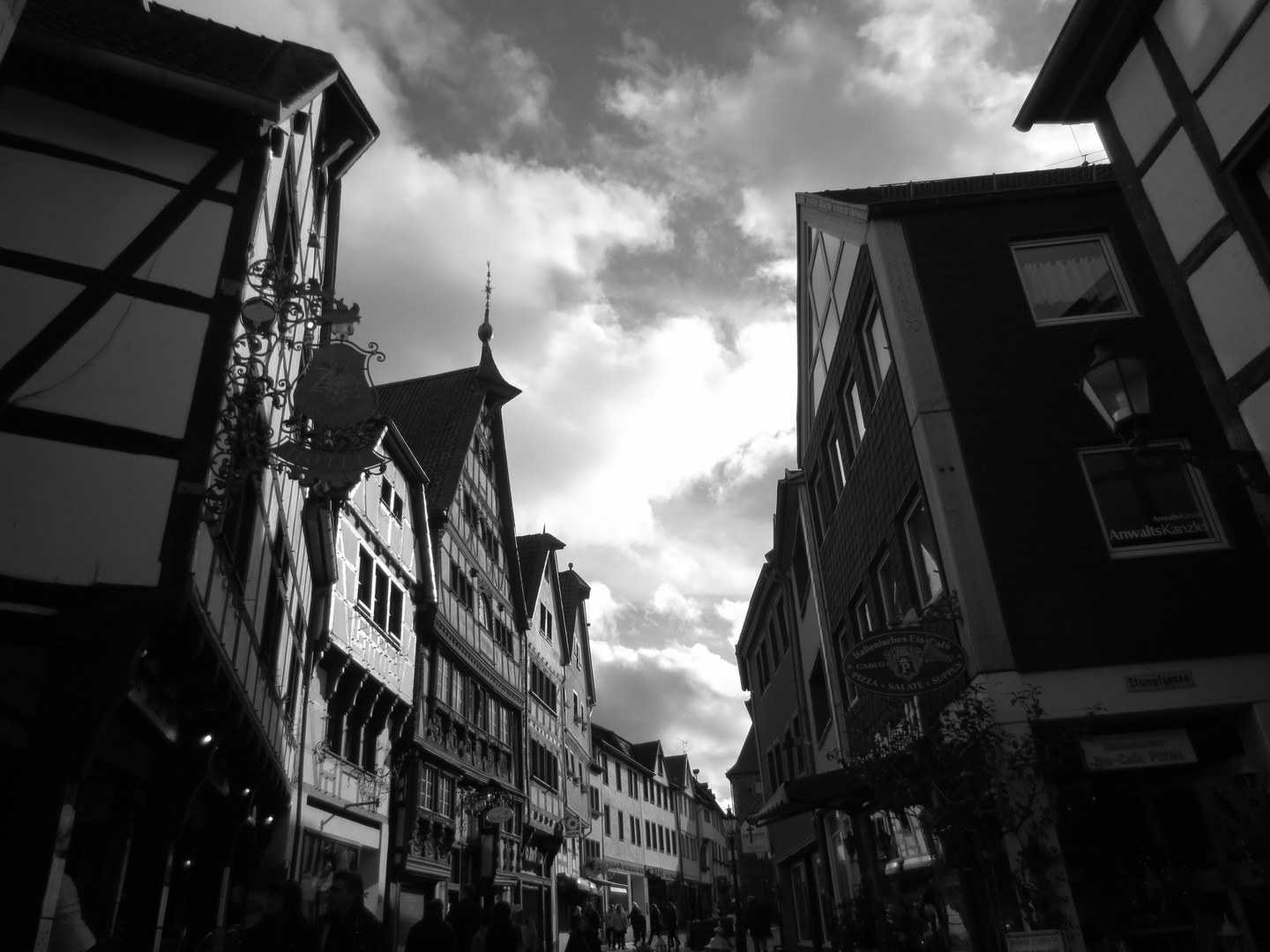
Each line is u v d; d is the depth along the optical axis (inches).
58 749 220.4
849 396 531.8
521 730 1098.7
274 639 450.3
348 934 247.3
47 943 207.8
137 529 249.9
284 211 410.9
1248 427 256.8
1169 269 285.0
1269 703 335.6
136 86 297.6
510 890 1001.5
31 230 273.3
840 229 483.2
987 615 351.9
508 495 1147.9
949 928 418.9
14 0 233.0
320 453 298.0
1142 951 328.2
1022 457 381.1
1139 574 357.1
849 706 591.5
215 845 419.5
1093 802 347.6
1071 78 312.8
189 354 273.6
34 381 256.7
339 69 375.2
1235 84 258.1
